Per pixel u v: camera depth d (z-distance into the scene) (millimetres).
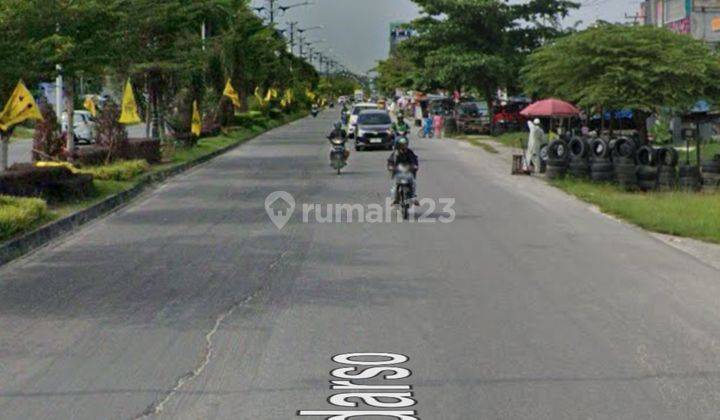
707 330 9828
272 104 85438
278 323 10070
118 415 7070
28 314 10625
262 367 8367
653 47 27625
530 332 9680
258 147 46031
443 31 53812
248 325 9984
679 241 16750
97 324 10094
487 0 52969
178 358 8688
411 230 17375
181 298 11414
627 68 27875
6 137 20531
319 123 85938
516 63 52594
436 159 36406
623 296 11570
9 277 13008
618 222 19016
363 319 10258
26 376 8164
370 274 12977
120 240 16359
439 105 70438
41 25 16906
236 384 7855
